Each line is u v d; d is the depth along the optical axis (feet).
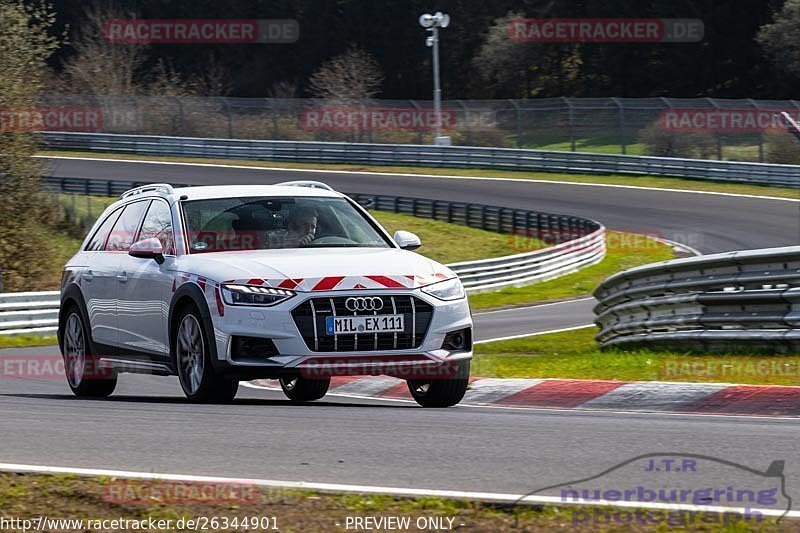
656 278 145.28
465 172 588.09
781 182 503.20
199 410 89.66
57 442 73.67
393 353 91.76
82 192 537.24
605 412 96.68
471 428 78.74
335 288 91.15
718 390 100.99
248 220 102.63
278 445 71.46
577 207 485.56
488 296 322.14
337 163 625.41
